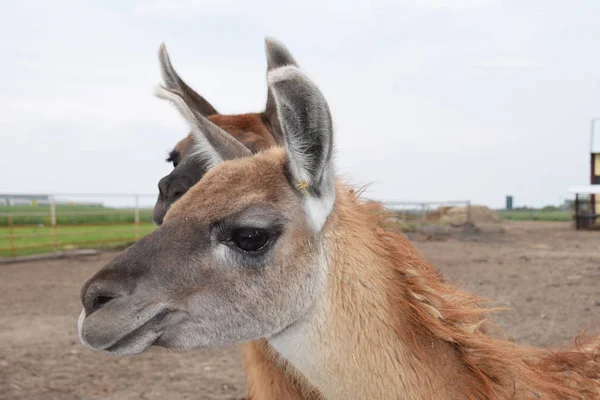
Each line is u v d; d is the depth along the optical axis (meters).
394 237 0.87
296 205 0.81
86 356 2.03
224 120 1.30
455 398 0.81
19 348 2.11
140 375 1.84
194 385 1.75
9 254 4.82
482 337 0.85
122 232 5.82
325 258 0.83
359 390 0.81
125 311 0.77
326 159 0.79
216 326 0.80
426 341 0.81
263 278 0.80
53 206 4.93
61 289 3.38
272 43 0.92
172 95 0.91
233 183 0.81
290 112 0.78
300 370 0.84
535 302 2.73
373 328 0.80
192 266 0.80
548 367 0.92
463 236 6.81
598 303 2.64
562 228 8.56
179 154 1.36
